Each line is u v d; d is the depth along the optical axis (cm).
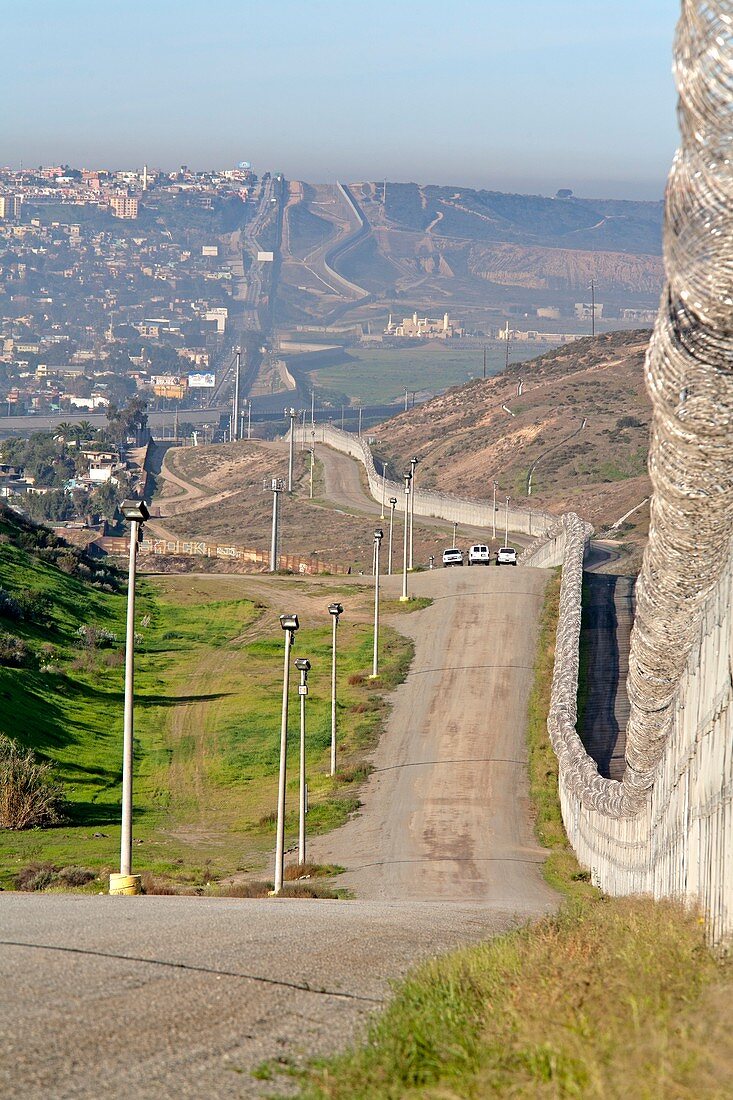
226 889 5866
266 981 2070
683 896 2972
